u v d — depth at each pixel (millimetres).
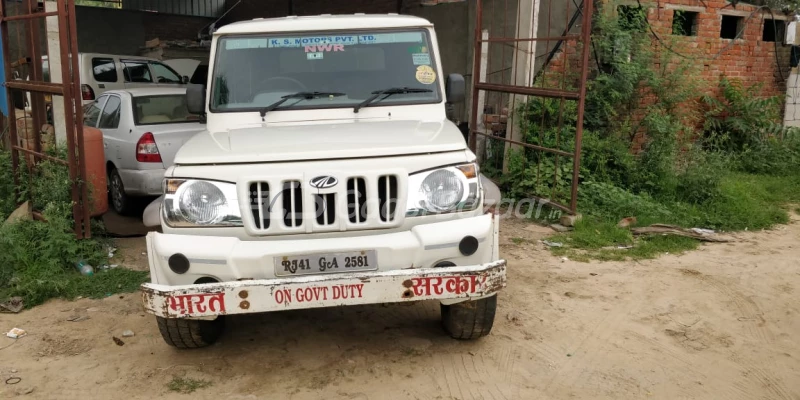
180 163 3676
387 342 4379
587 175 8516
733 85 11273
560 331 4590
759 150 10922
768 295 5375
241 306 3453
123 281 5602
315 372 3982
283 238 3594
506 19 9945
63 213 6020
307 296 3473
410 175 3666
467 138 10859
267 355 4219
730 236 7215
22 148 6691
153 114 7957
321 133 4066
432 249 3598
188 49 17516
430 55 4820
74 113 6012
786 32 11578
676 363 4152
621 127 9742
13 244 5566
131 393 3777
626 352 4293
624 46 9570
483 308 4059
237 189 3574
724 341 4496
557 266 6047
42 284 5273
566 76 9719
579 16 9656
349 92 4672
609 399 3695
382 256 3578
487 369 4016
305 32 4809
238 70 4730
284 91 4676
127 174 7625
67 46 5727
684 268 6035
